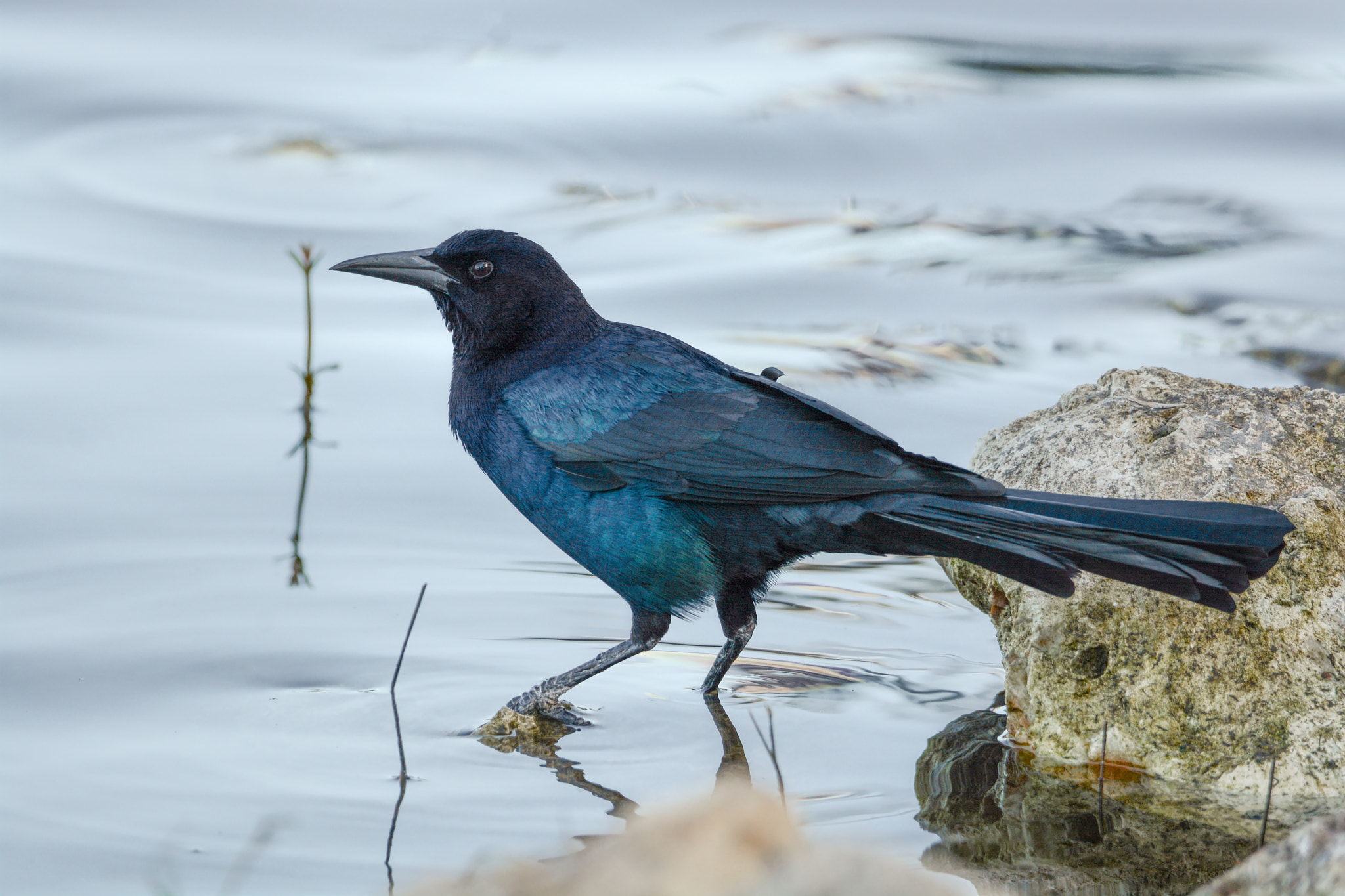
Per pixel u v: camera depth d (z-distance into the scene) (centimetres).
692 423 1038
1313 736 887
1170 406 1041
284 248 1952
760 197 2194
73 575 1155
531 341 1113
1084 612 948
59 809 832
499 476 1112
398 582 1173
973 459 1133
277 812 838
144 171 2197
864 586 1216
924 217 2114
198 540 1225
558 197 2161
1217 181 2253
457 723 972
